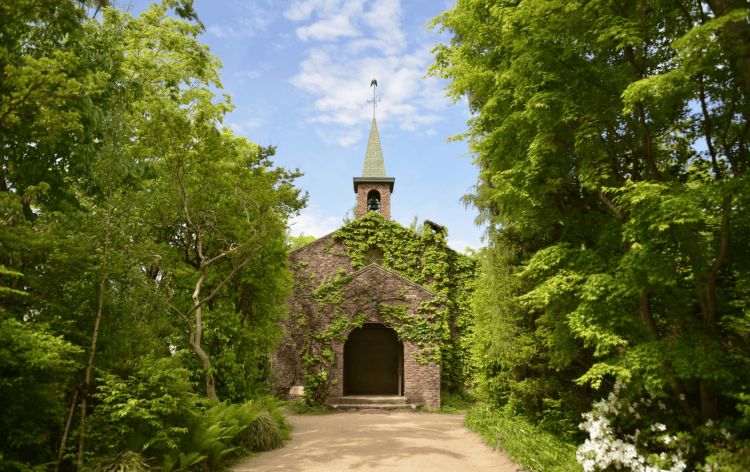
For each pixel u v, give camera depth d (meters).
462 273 25.55
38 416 7.05
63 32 8.87
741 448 6.62
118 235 8.79
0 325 6.34
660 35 8.37
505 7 9.66
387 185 28.28
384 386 25.06
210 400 11.55
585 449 8.27
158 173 12.88
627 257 7.51
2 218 7.16
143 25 15.79
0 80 6.99
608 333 7.90
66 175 10.06
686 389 8.34
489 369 15.17
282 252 15.59
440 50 12.39
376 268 22.41
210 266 14.77
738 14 5.48
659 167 9.26
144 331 9.18
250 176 13.17
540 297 9.22
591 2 7.44
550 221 10.47
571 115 8.16
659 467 7.30
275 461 10.12
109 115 9.49
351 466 9.62
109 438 7.70
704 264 7.51
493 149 10.60
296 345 21.73
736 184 6.44
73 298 8.12
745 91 7.39
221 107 18.25
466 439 12.96
